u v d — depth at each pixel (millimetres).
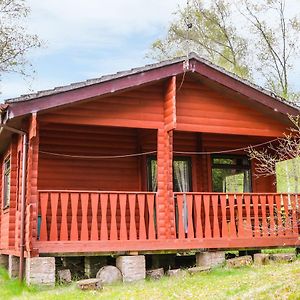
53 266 11461
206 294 9727
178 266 14375
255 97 13945
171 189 13141
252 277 11133
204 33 31422
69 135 15086
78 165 15070
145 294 10125
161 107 13461
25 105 11688
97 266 12789
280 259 13398
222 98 14148
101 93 12367
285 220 14242
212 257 13250
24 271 12148
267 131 14523
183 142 16219
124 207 12648
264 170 16859
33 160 12078
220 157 16594
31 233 11625
